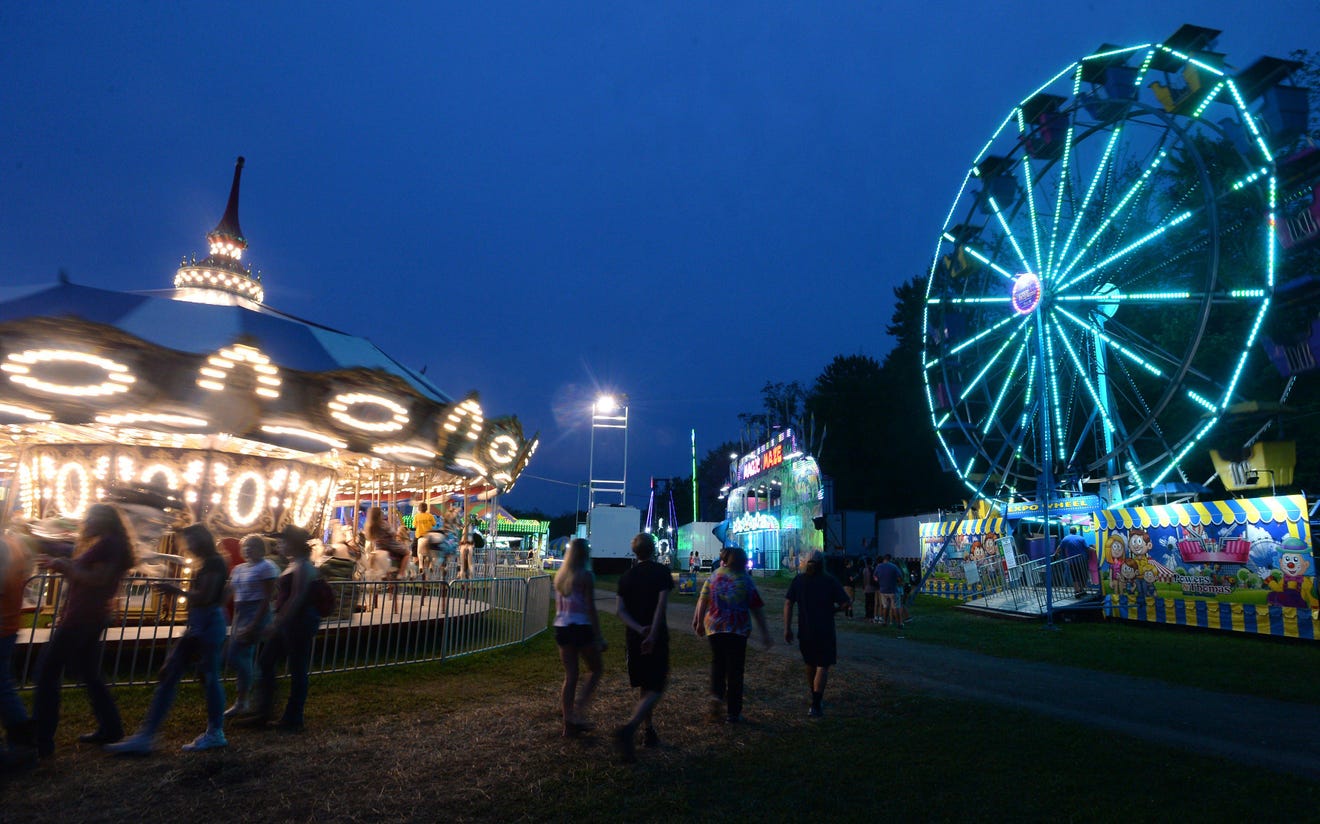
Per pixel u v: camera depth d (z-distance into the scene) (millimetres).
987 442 24953
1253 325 16203
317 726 6422
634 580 6152
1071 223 21656
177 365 9086
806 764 5594
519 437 14273
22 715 4910
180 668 5625
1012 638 14039
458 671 9195
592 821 4465
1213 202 17109
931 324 27016
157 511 10836
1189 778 5352
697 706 7637
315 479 12906
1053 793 5004
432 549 14141
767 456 48125
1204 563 15023
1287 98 16562
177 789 4812
